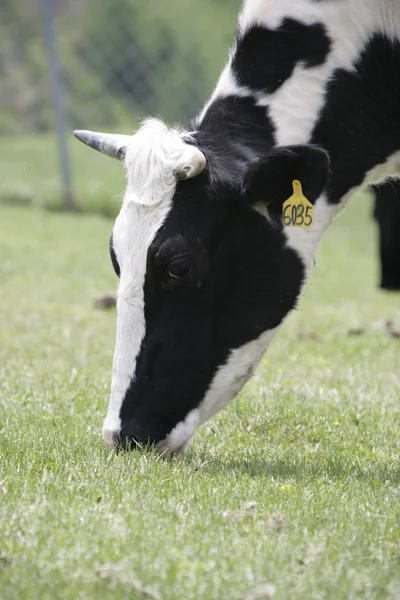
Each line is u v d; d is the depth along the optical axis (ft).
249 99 29.01
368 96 29.76
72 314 56.90
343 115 29.45
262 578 19.92
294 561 20.72
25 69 145.48
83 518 22.81
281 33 29.19
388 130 30.27
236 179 27.35
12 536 21.68
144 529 22.36
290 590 19.47
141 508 23.89
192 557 20.85
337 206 30.30
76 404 35.37
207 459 29.40
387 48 29.73
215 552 21.08
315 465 29.30
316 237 29.37
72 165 119.03
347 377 41.70
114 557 20.71
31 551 20.93
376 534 22.62
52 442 29.94
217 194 27.20
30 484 25.23
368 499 25.58
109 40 138.62
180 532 22.26
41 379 39.37
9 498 24.06
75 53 145.79
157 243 26.89
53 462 27.66
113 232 27.71
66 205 104.53
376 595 19.43
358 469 29.09
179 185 27.09
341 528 22.93
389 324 55.16
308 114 29.07
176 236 26.89
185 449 28.71
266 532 22.53
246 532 22.45
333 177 29.73
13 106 141.59
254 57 29.37
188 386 27.96
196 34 140.36
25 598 19.16
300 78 29.12
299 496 25.36
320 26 29.19
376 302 69.10
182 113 136.56
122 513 23.44
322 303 67.10
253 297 28.12
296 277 28.71
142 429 27.73
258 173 26.07
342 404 36.73
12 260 76.59
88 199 105.40
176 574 19.97
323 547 21.48
